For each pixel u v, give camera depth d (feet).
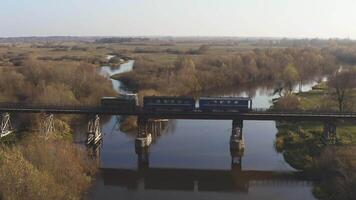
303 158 287.07
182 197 236.63
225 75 641.81
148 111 315.37
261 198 234.38
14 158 196.65
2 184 179.32
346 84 409.08
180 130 377.91
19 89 434.71
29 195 182.09
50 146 234.17
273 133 365.20
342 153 248.52
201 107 317.01
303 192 241.14
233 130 316.60
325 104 412.36
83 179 241.96
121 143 334.65
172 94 506.07
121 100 323.78
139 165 285.64
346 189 216.95
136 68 654.53
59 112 312.09
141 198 233.96
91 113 312.71
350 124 343.26
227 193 242.78
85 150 281.13
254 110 313.32
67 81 453.99
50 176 208.33
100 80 490.90
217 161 293.84
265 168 280.51
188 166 284.61
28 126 341.62
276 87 610.65
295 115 301.84
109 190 243.60
